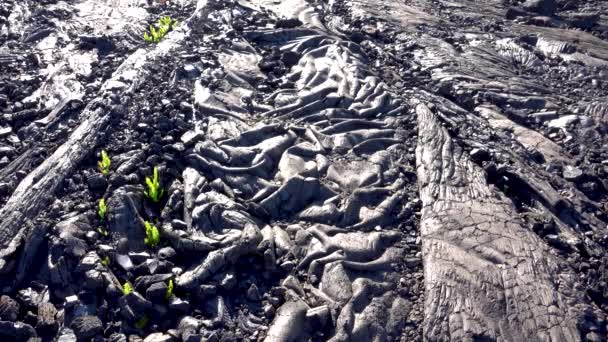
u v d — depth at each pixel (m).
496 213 7.30
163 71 9.63
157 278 6.08
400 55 11.35
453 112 9.46
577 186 8.28
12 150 7.87
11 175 7.41
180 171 7.58
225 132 8.16
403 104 9.31
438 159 8.14
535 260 6.67
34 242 6.42
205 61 9.93
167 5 12.81
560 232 7.33
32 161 7.63
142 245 6.58
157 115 8.38
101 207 6.72
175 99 8.80
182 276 6.20
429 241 6.81
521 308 6.09
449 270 6.42
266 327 5.86
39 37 11.07
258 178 7.48
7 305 5.84
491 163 8.09
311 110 8.88
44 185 7.13
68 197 7.07
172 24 11.76
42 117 8.62
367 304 6.09
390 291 6.29
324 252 6.55
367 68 10.24
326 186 7.45
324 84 9.45
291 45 10.83
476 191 7.66
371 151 8.23
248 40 11.02
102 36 10.65
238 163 7.69
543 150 8.91
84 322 5.66
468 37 12.73
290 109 8.84
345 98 9.16
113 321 5.80
